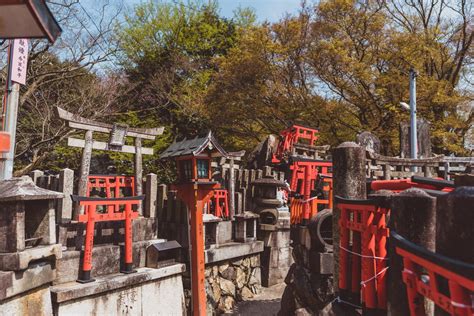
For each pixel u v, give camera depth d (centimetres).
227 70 1677
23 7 312
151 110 1908
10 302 393
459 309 142
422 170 1109
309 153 1370
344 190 381
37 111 1240
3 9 315
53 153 1316
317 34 1557
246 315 768
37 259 432
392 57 1498
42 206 459
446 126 1605
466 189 161
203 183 619
